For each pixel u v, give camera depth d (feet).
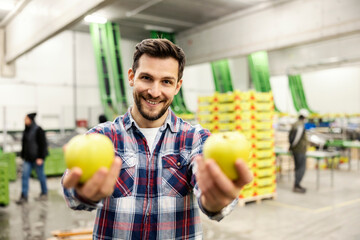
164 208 3.27
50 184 24.12
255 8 24.97
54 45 38.50
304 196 20.03
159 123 3.51
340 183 24.30
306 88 55.11
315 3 21.21
